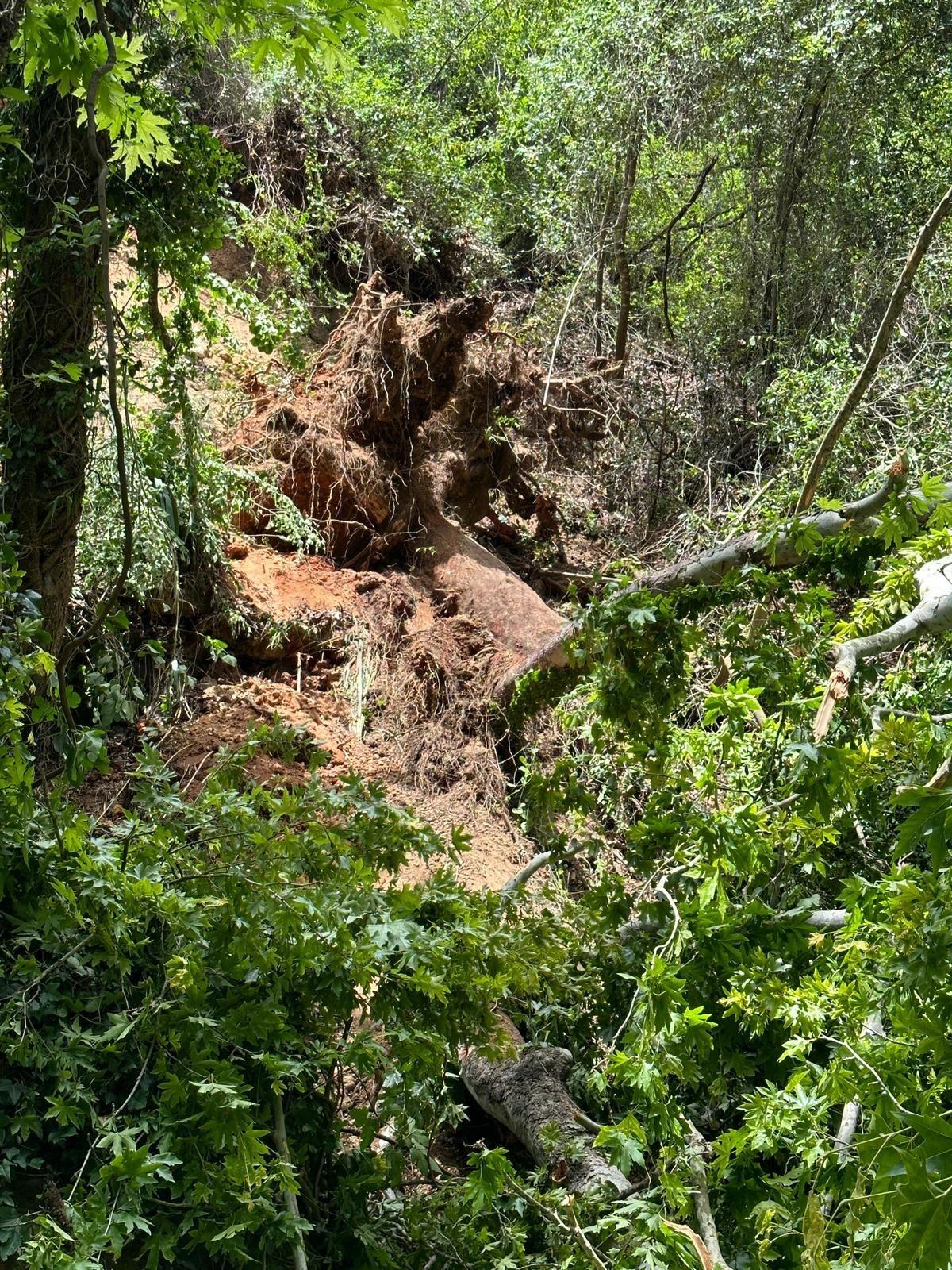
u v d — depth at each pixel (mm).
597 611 4352
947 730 3914
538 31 15055
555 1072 4469
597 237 12008
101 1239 2467
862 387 7508
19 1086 2891
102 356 5977
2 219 4578
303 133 11719
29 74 3717
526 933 3824
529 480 10352
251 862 3268
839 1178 3094
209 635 7324
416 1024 3309
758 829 4113
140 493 6508
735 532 6070
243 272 10648
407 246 12227
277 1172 2852
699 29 11117
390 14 3562
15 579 3549
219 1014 3174
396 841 3570
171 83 10008
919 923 2887
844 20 10430
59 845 3199
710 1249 3014
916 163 11539
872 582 4801
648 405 11523
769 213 12047
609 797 5566
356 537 8664
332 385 8820
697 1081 4094
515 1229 3402
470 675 7859
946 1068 2678
